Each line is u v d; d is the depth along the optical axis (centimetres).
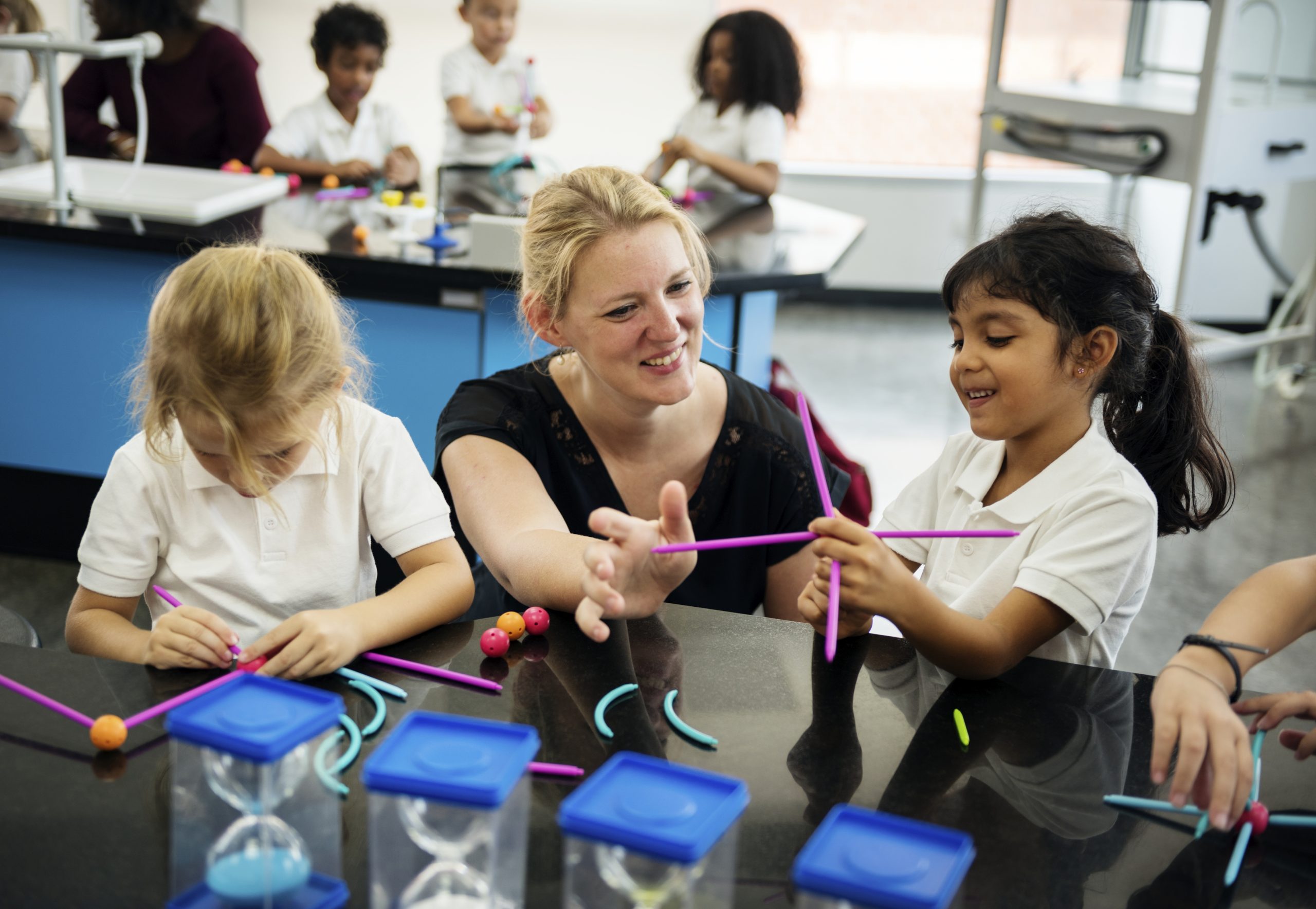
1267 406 385
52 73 232
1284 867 73
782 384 265
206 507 114
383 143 326
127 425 242
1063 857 73
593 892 53
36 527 262
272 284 99
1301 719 90
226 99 328
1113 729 88
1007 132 371
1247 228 452
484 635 96
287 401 99
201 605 116
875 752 84
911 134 489
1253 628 86
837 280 503
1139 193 472
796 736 85
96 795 76
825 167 490
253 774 57
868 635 101
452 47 442
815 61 479
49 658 94
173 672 93
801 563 142
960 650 93
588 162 458
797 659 97
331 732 71
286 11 438
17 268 237
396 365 228
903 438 354
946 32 475
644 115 453
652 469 136
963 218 490
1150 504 108
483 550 118
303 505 117
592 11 441
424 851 56
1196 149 320
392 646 98
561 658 96
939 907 48
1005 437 112
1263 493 320
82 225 228
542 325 126
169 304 99
